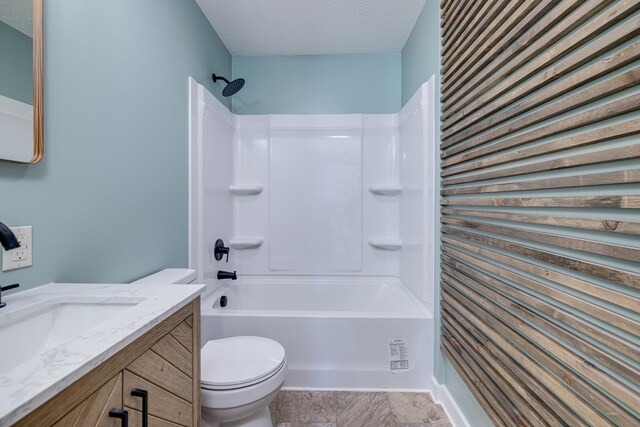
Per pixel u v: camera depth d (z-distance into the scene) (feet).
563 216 2.49
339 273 8.36
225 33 7.33
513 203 3.09
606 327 2.09
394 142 8.29
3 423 1.21
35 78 2.75
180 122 5.45
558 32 2.43
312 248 8.36
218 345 4.26
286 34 7.39
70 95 3.15
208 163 6.46
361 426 4.67
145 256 4.44
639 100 1.81
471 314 3.95
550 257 2.57
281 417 4.85
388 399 5.28
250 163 8.44
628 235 1.95
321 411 4.99
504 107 3.28
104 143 3.63
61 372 1.51
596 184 2.14
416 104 6.32
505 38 3.14
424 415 4.91
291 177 8.35
